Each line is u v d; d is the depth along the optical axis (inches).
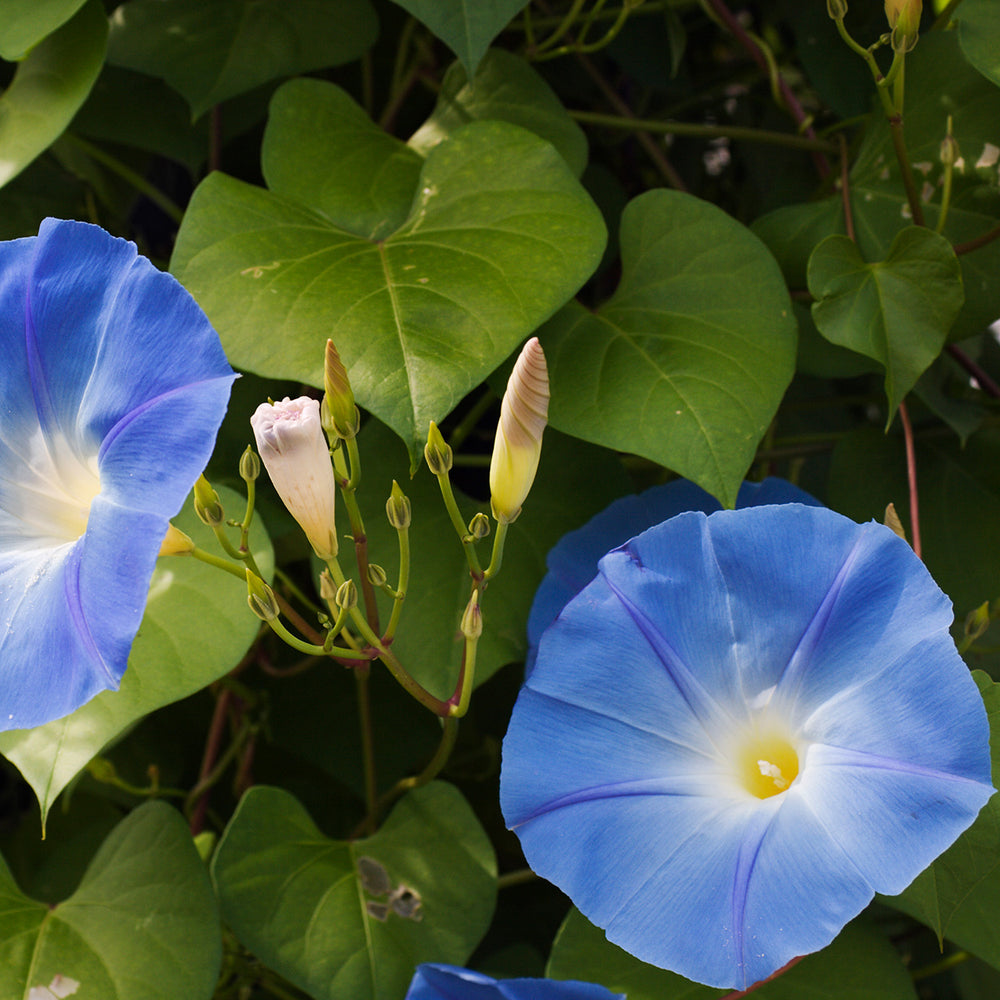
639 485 29.4
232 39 27.9
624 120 28.5
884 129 27.5
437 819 26.0
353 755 29.1
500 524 23.6
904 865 22.4
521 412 23.1
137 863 25.7
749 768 24.0
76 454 23.5
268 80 27.8
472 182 26.1
